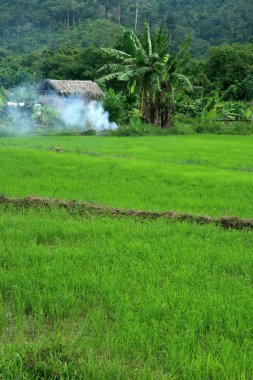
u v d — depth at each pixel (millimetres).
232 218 8312
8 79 56812
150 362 3604
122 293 4746
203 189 11328
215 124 36781
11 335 4117
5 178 12172
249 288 5039
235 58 63312
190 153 19641
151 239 6949
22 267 5586
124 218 8352
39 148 21156
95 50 58844
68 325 4289
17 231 7184
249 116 40875
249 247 6773
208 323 4207
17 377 3354
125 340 3908
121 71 34906
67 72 58531
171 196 10469
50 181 11836
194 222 8078
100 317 4238
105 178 12586
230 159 17750
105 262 5828
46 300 4602
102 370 3453
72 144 23250
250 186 11758
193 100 50062
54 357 3604
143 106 36031
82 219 8375
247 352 3711
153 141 26469
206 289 5008
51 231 7277
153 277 5250
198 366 3455
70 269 5512
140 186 11523
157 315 4312
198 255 6172
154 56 33469
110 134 32000
